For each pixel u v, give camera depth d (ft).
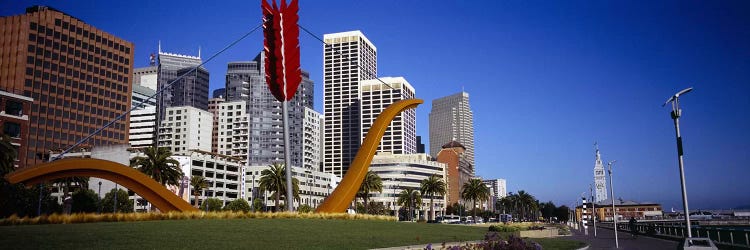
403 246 102.06
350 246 99.04
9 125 359.46
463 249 85.92
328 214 174.09
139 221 134.62
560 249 116.78
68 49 572.92
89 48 591.78
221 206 477.77
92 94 586.86
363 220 174.91
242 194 575.38
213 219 148.05
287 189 183.73
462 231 166.20
